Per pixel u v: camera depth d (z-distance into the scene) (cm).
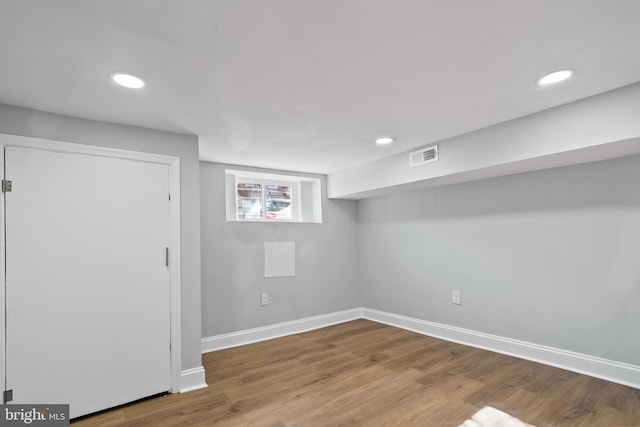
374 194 418
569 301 269
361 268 470
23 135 204
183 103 207
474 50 156
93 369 218
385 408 217
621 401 215
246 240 375
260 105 213
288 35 140
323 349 337
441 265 368
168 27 131
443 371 272
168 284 249
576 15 131
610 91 203
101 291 223
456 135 287
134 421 208
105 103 204
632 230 239
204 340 338
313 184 452
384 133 277
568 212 271
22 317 198
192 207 264
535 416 201
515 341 303
